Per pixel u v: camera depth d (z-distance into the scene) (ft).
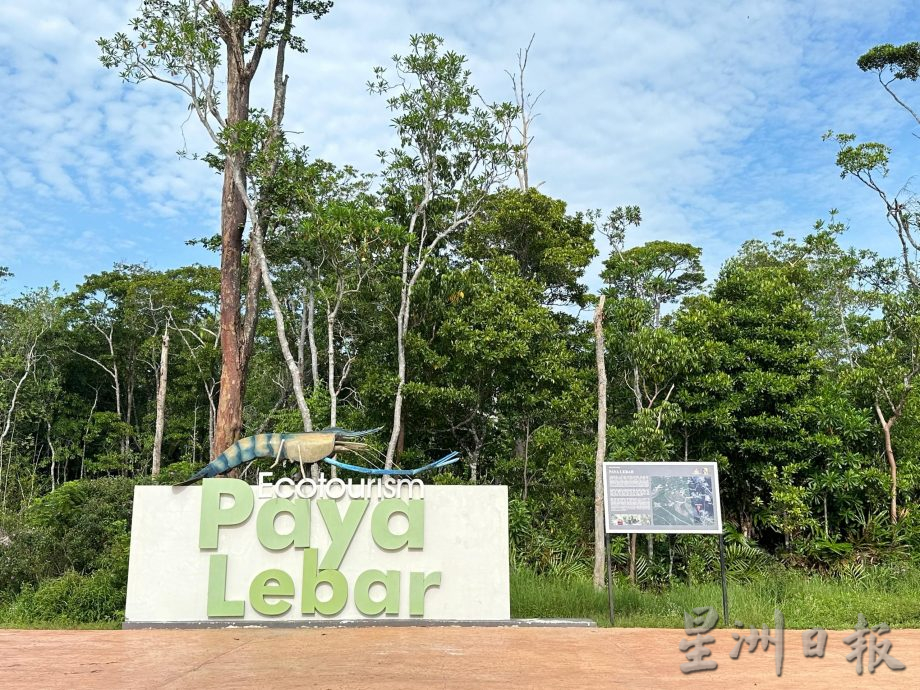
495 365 56.34
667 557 51.70
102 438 125.49
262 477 35.76
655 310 84.02
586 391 58.90
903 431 54.65
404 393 55.16
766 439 52.44
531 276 74.54
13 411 109.81
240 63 55.21
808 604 38.86
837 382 56.13
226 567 34.65
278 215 53.52
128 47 49.49
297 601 34.50
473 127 57.36
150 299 118.01
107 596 41.70
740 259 93.40
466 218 59.77
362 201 57.62
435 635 31.76
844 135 78.95
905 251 82.53
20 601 44.21
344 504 35.63
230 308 52.60
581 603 39.78
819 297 83.20
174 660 25.25
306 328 80.69
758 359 54.29
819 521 53.62
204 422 125.59
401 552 35.37
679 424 54.03
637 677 22.81
